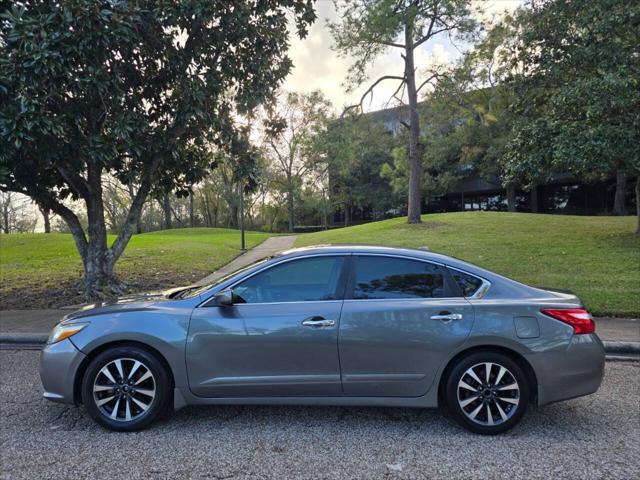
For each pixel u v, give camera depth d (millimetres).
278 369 3799
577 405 4371
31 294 10805
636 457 3350
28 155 8391
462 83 19406
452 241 15531
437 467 3221
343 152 20797
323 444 3584
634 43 11273
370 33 17953
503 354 3746
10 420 4078
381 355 3758
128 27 7406
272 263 4066
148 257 16203
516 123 14188
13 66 6633
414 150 21422
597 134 10297
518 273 10523
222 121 10109
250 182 11523
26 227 56969
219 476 3111
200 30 9305
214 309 3900
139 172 9172
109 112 8195
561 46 12125
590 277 9836
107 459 3350
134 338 3797
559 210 35656
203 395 3842
